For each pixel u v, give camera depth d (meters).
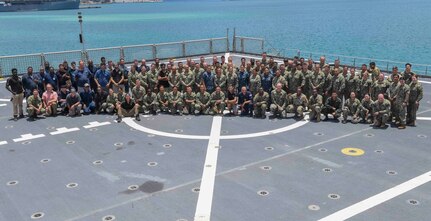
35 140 14.88
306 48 59.53
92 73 19.17
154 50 32.38
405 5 194.88
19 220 9.34
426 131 15.20
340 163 12.32
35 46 69.50
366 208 9.61
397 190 10.50
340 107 16.86
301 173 11.64
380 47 59.06
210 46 35.00
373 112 15.95
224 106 17.97
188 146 14.02
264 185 10.90
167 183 11.11
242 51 35.53
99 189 10.82
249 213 9.45
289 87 17.97
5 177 11.71
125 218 9.31
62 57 30.33
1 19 158.75
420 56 51.19
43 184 11.20
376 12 145.75
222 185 10.94
